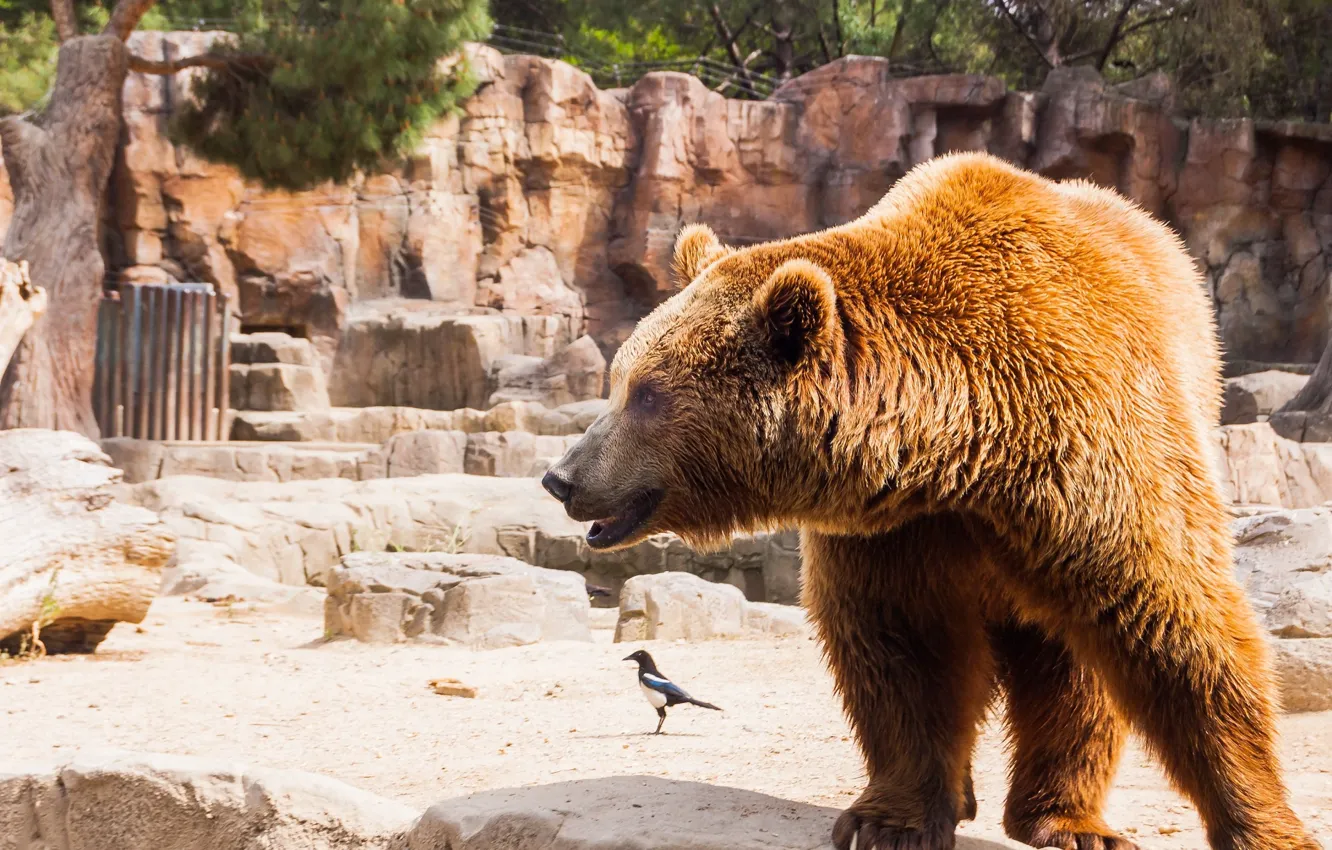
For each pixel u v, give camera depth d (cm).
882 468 327
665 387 347
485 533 1778
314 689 797
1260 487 1939
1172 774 328
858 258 348
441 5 2195
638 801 359
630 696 759
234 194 3020
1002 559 335
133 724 686
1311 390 2381
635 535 354
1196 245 3334
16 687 807
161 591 1428
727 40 4109
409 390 3002
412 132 2303
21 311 1283
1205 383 366
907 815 334
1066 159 3312
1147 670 321
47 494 952
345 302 3078
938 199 358
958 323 333
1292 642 623
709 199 3362
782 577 1711
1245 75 3447
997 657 395
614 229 3394
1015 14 3897
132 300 2427
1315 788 459
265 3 2261
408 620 1039
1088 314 332
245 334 2952
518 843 345
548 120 3250
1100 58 3912
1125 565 316
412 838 380
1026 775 387
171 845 434
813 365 332
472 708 730
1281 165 3331
